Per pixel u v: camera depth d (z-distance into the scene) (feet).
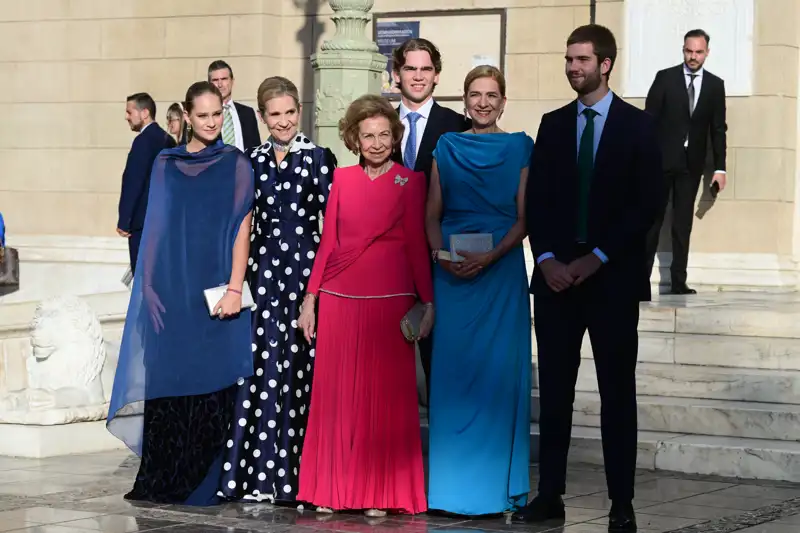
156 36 61.26
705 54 51.21
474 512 29.96
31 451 37.63
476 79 30.81
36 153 63.31
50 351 39.06
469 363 30.35
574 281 28.84
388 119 30.71
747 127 53.06
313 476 30.58
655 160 28.81
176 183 32.07
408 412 30.48
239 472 31.32
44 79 63.10
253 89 59.93
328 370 30.63
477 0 57.62
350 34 45.57
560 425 29.86
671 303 46.24
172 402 31.60
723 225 53.47
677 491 33.24
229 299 31.27
